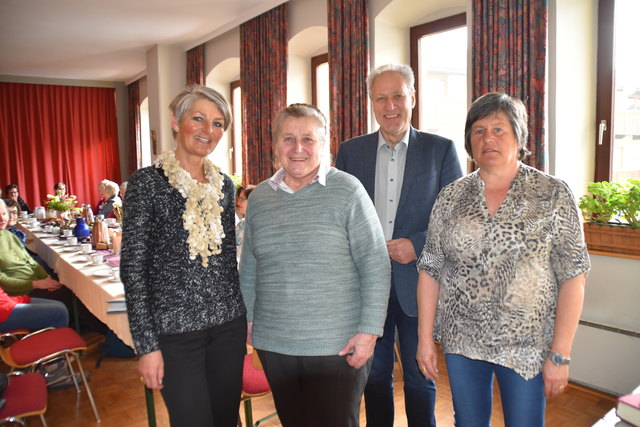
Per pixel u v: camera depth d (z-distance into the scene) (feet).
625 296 8.39
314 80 17.34
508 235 4.28
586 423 7.77
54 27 19.11
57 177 30.58
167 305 4.58
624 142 9.41
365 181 6.56
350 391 4.77
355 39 12.99
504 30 9.44
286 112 4.72
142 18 18.07
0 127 28.89
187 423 4.68
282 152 4.65
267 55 16.90
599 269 8.67
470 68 10.13
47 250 13.56
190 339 4.69
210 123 4.87
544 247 4.26
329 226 4.63
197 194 4.82
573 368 8.99
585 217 9.07
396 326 6.47
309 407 4.73
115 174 32.19
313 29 15.25
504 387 4.45
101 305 7.97
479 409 4.62
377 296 4.69
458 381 4.63
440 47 12.64
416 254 5.76
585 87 9.59
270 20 16.52
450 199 4.76
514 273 4.27
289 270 4.66
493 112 4.42
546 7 8.85
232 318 4.99
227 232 5.17
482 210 4.48
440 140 6.34
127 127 32.40
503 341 4.32
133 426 8.20
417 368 6.07
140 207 4.53
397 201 6.37
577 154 9.61
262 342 4.87
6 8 16.69
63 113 30.55
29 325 9.29
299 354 4.63
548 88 9.24
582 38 9.45
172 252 4.65
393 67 6.20
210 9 17.07
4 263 10.63
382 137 6.56
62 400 9.20
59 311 9.56
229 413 5.11
